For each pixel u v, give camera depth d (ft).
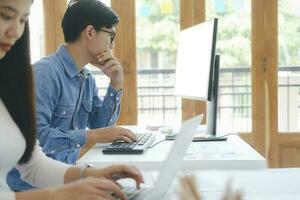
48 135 5.15
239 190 2.68
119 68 6.55
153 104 10.00
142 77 9.93
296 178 3.54
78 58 5.94
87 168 3.76
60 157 5.51
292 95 9.89
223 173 3.73
